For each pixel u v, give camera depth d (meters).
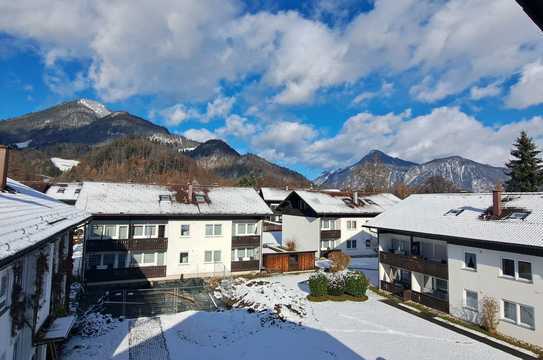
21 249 6.66
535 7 3.49
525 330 17.16
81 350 15.20
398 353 16.16
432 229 22.47
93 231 27.48
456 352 16.30
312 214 40.22
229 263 31.55
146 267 28.53
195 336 17.44
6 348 8.30
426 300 22.97
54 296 14.02
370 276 31.16
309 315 21.06
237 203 33.34
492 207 21.94
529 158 50.03
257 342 17.06
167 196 31.53
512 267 18.09
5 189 12.30
